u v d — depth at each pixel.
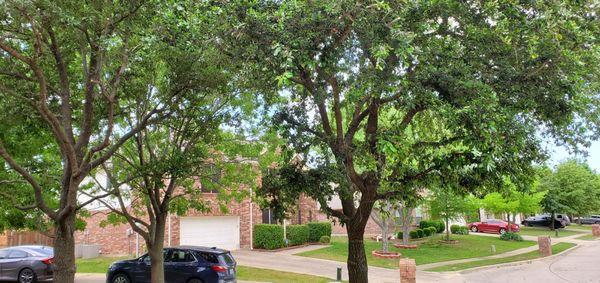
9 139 10.84
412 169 10.27
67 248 8.77
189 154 12.04
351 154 9.66
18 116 10.40
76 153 9.21
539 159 9.96
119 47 9.05
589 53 8.53
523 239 37.53
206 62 10.30
